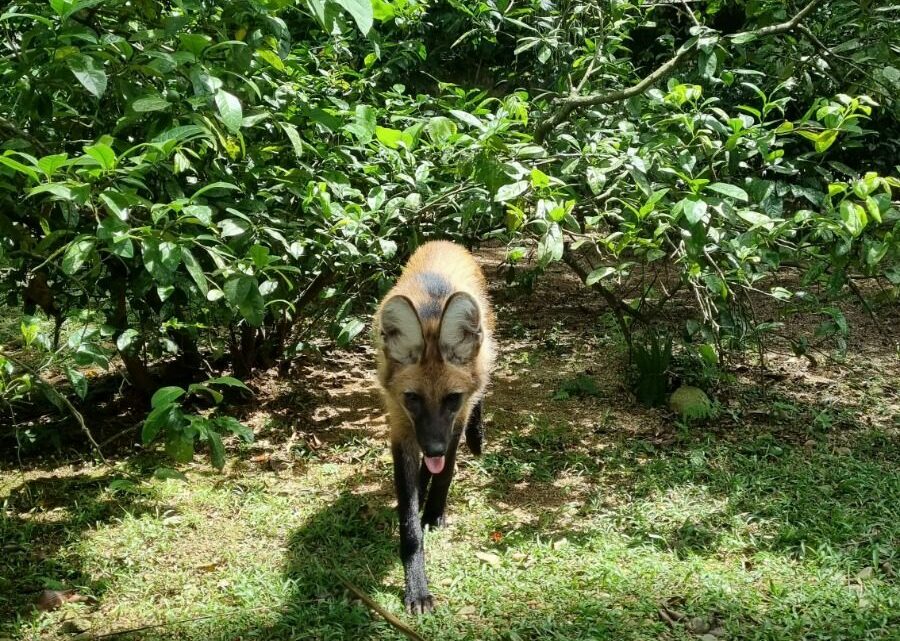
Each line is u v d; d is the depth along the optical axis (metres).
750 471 4.34
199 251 3.88
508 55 7.20
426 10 6.51
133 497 4.21
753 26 5.03
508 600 3.64
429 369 3.65
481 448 4.50
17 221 3.84
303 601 3.62
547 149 4.66
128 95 3.56
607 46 5.06
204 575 3.77
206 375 5.08
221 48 3.71
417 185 4.29
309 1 3.13
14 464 4.45
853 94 4.65
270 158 4.32
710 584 3.65
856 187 3.82
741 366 5.34
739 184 4.41
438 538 3.98
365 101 5.04
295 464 4.48
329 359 5.55
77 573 3.77
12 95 3.78
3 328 5.71
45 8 3.62
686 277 4.35
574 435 4.70
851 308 6.43
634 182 4.29
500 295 7.12
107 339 4.44
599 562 3.79
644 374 4.95
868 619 3.48
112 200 3.18
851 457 4.39
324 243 4.27
